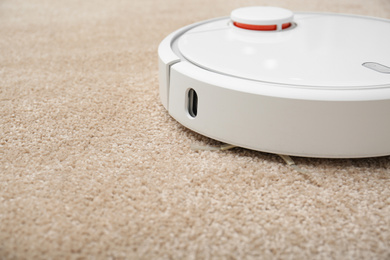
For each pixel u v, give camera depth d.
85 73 1.47
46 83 1.39
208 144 1.04
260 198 0.85
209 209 0.81
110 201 0.84
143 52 1.68
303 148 0.89
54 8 2.35
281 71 0.92
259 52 1.03
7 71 1.48
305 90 0.84
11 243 0.73
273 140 0.90
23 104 1.25
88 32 1.93
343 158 0.95
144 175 0.92
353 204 0.83
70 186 0.88
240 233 0.76
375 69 0.92
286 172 0.93
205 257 0.70
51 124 1.13
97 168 0.94
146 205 0.82
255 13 1.22
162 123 1.14
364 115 0.83
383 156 0.99
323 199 0.85
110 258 0.70
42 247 0.72
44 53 1.66
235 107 0.89
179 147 1.03
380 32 1.17
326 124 0.85
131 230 0.76
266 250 0.72
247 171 0.93
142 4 2.45
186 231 0.76
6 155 0.99
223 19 1.38
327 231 0.76
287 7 2.35
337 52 1.02
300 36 1.14
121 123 1.14
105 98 1.29
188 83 0.95
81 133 1.09
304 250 0.72
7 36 1.85
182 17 2.18
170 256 0.70
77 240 0.74
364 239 0.74
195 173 0.93
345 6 2.35
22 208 0.82
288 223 0.78
